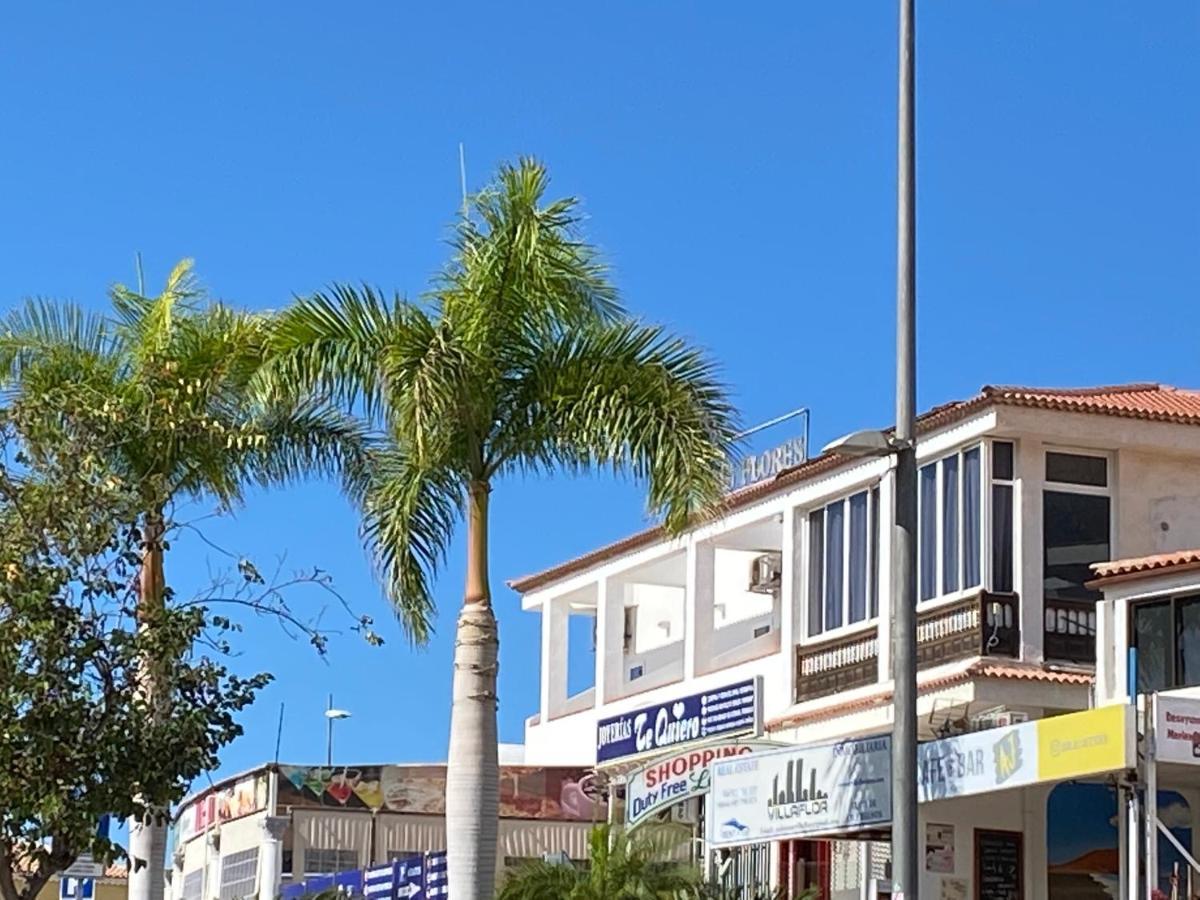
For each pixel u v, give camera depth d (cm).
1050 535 2938
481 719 2220
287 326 2242
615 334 2270
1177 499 2998
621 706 3966
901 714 1852
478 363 2209
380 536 2264
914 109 1942
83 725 1888
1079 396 3039
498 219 2267
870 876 2769
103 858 1888
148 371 2350
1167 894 2439
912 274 1917
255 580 2028
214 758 1948
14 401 2008
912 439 1894
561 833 3981
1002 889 2733
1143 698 1950
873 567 3170
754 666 3481
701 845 3084
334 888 3519
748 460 3700
